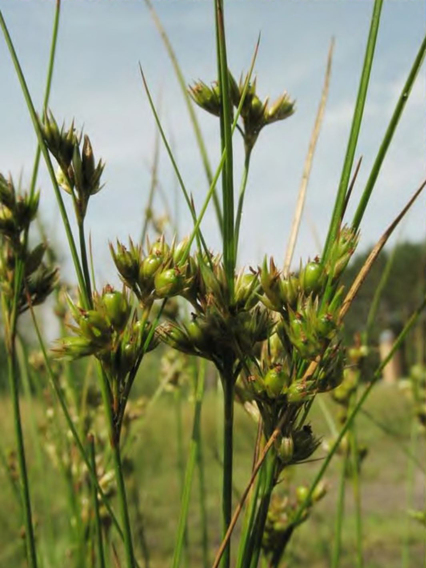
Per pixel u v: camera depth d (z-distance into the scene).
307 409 0.09
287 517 0.13
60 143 0.10
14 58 0.10
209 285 0.09
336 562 0.17
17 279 0.12
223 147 0.10
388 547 0.48
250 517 0.10
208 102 0.11
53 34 0.11
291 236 0.11
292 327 0.09
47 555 0.22
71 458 0.19
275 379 0.09
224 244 0.09
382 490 0.66
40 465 0.22
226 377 0.09
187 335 0.09
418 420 0.25
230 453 0.09
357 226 0.09
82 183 0.09
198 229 0.09
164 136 0.10
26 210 0.12
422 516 0.22
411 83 0.09
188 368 0.22
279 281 0.09
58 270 0.12
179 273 0.09
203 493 0.20
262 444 0.10
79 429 0.17
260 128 0.11
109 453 0.17
